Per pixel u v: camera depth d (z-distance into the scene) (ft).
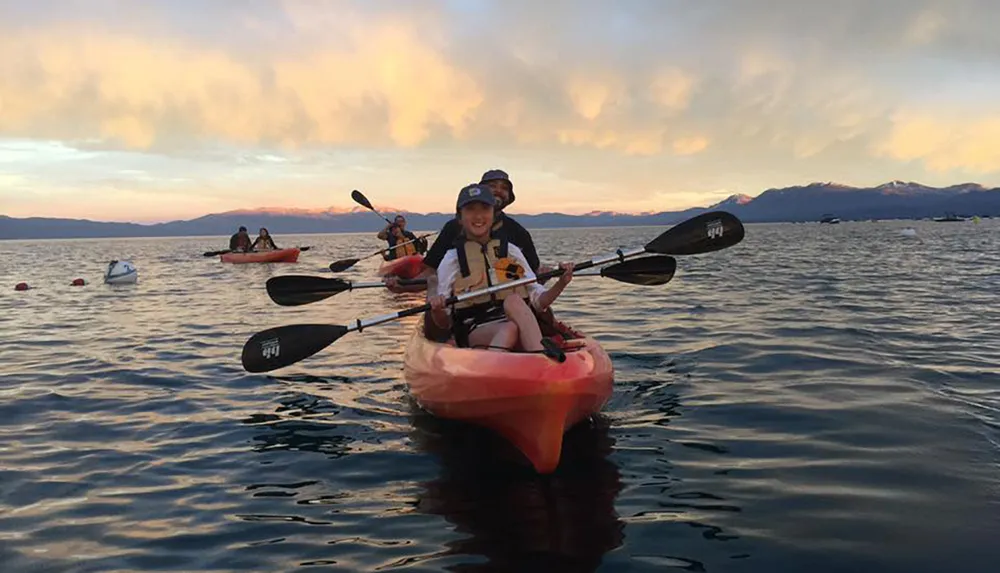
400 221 51.85
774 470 11.66
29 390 18.75
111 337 28.19
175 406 16.93
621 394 16.94
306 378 19.61
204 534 9.88
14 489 11.70
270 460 12.98
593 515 10.13
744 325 26.73
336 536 9.71
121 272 57.77
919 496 10.38
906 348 21.42
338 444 13.83
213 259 110.63
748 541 9.14
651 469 11.91
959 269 54.44
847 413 14.70
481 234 15.57
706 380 18.10
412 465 12.57
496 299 15.40
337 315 33.91
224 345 25.58
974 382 17.01
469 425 14.85
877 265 61.11
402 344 24.79
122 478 12.16
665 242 16.17
